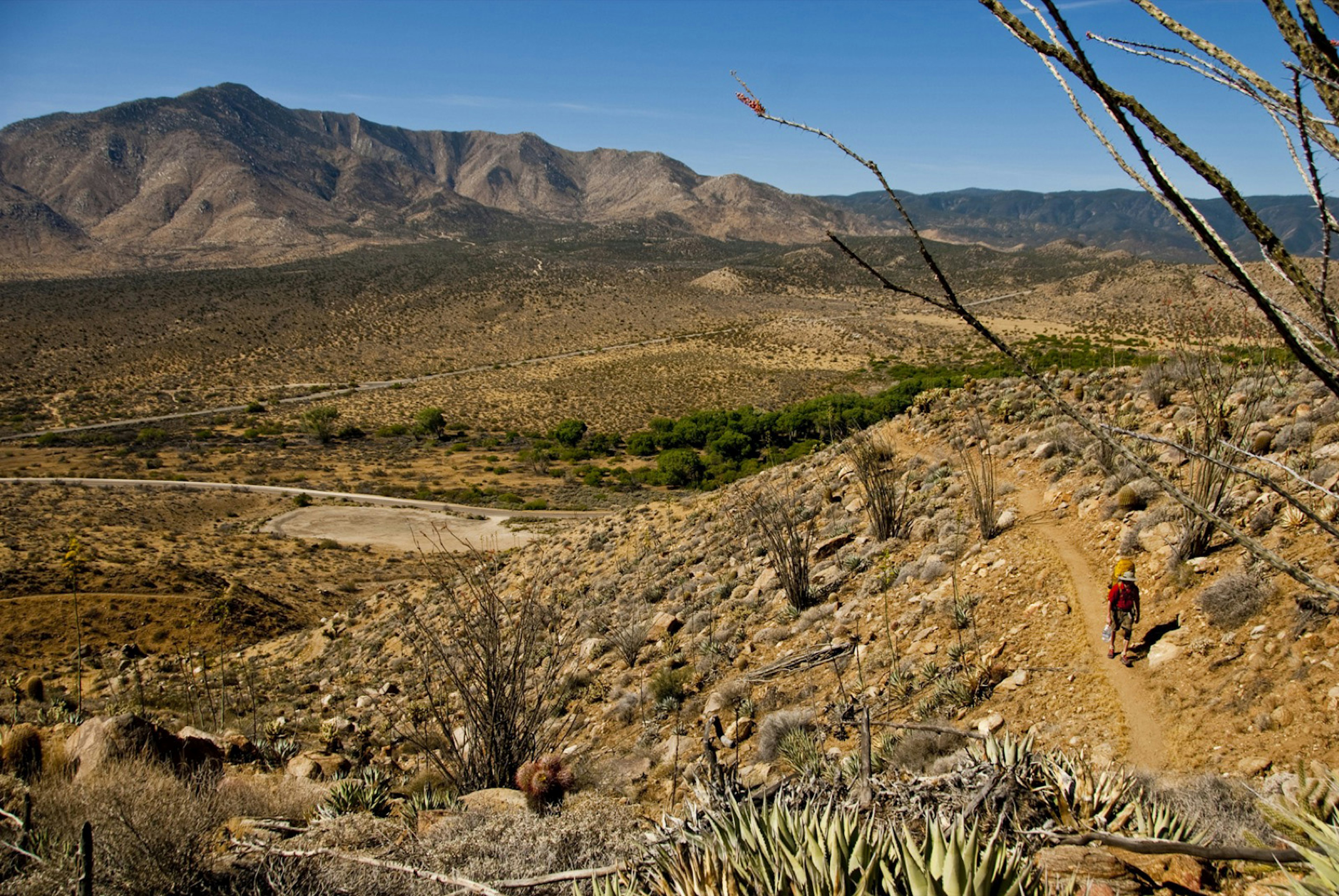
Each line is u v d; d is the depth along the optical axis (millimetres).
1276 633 7539
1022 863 2873
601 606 20000
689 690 12594
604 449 94188
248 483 79812
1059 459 15594
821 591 14477
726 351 158375
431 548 57031
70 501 69812
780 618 14078
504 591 26094
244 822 6477
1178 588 9281
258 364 158000
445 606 14531
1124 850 4109
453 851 5758
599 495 72188
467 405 125188
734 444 77625
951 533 14375
